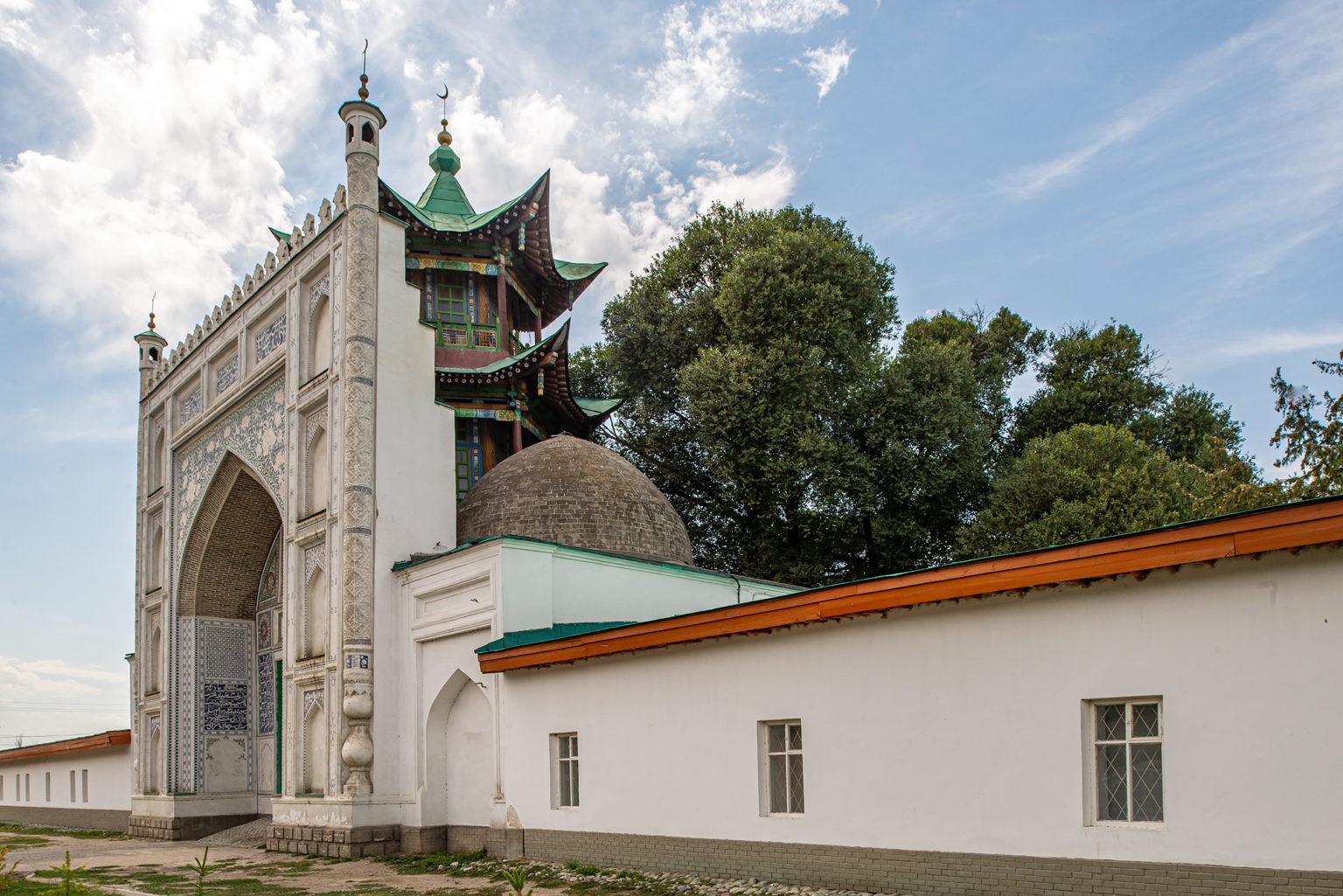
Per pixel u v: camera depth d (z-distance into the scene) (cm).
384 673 1683
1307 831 716
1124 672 827
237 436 2130
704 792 1175
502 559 1526
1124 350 3516
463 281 2345
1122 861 811
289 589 1859
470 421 2211
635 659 1288
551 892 1148
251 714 2327
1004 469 2970
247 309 2131
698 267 3250
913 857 955
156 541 2542
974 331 3662
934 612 970
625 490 1934
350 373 1752
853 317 3002
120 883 1358
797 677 1090
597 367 3372
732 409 2634
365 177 1836
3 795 3466
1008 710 902
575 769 1381
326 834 1639
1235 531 755
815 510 2706
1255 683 754
